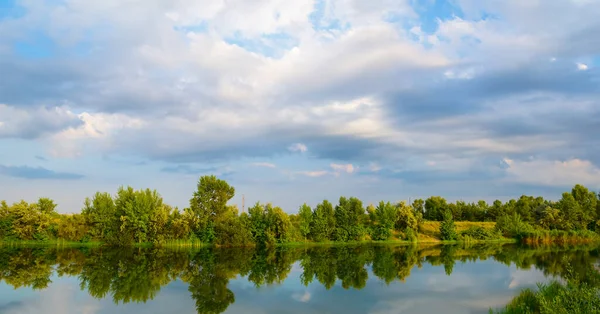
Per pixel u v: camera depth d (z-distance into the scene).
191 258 59.44
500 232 106.75
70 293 34.19
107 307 29.75
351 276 44.28
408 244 92.44
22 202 78.19
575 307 19.25
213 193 84.06
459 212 134.75
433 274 46.00
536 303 25.50
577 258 63.56
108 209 78.62
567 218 110.31
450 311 29.45
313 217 92.44
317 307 30.30
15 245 75.31
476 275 45.47
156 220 78.12
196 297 33.09
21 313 28.23
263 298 33.03
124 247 74.69
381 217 98.44
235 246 81.12
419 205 137.75
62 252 65.12
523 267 52.19
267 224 85.00
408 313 28.84
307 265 53.25
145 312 28.53
